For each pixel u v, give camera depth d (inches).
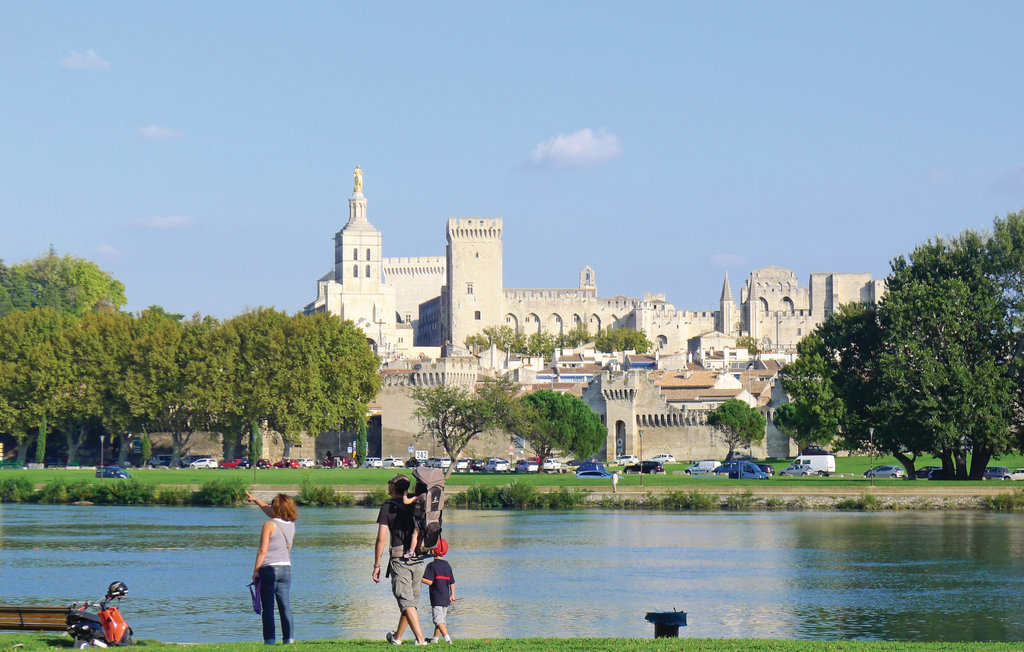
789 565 5093.5
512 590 4500.5
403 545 2271.2
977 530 6215.6
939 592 4463.6
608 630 3742.6
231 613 4025.6
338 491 7731.3
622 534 6181.1
